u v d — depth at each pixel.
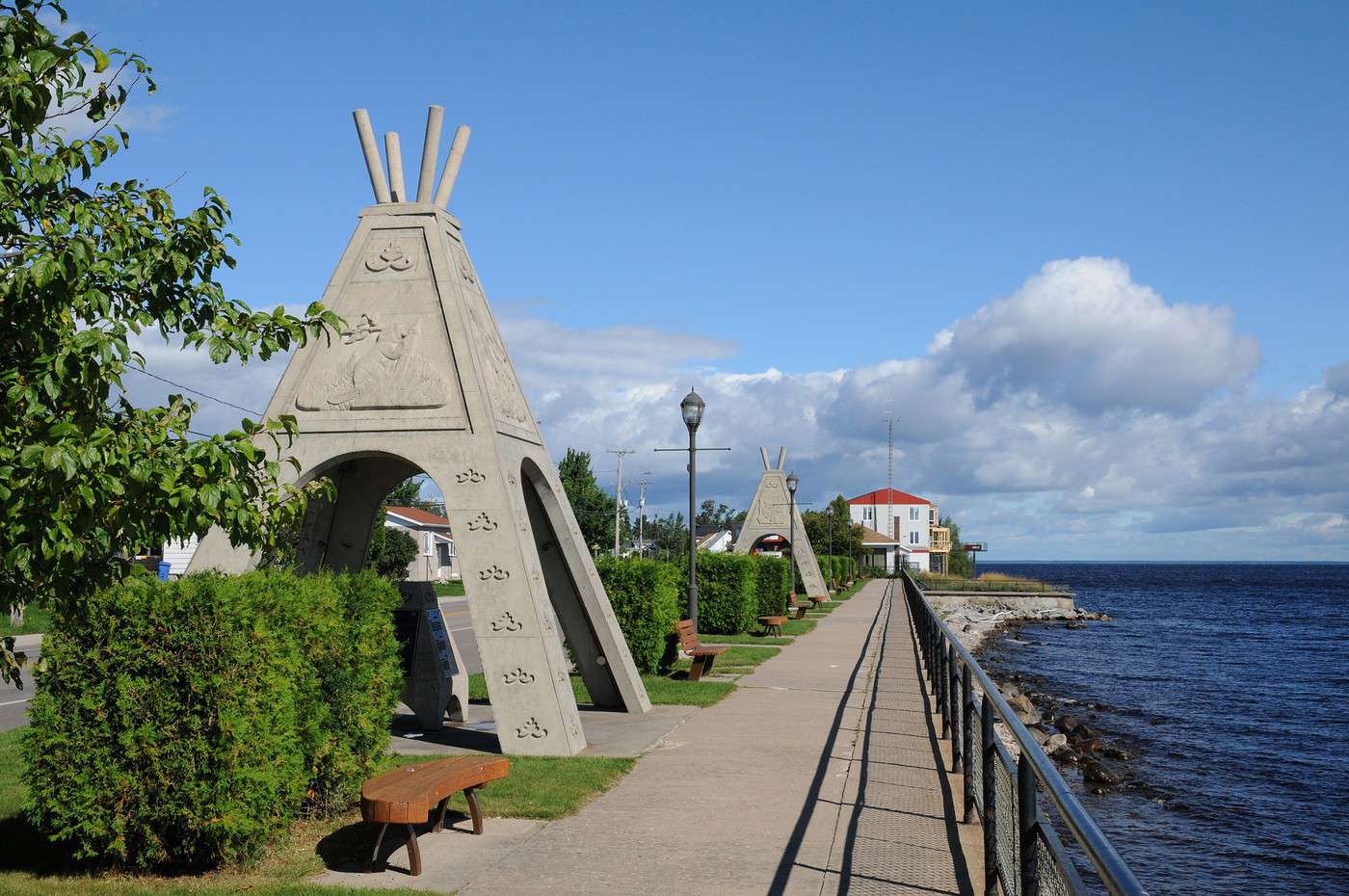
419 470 12.26
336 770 7.87
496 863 6.82
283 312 6.13
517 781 9.07
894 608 38.59
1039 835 4.17
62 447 4.65
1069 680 31.95
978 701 7.55
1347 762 18.72
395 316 11.15
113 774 6.43
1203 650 43.50
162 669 6.50
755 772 9.55
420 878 6.52
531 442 12.16
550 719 10.44
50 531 4.84
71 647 6.51
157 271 5.73
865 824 7.63
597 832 7.54
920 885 6.22
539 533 13.04
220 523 5.77
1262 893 11.31
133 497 5.23
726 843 7.21
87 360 4.97
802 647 22.58
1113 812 14.86
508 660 10.55
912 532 128.50
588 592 12.91
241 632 6.55
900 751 10.44
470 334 11.08
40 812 6.51
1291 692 29.09
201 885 6.37
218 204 6.03
